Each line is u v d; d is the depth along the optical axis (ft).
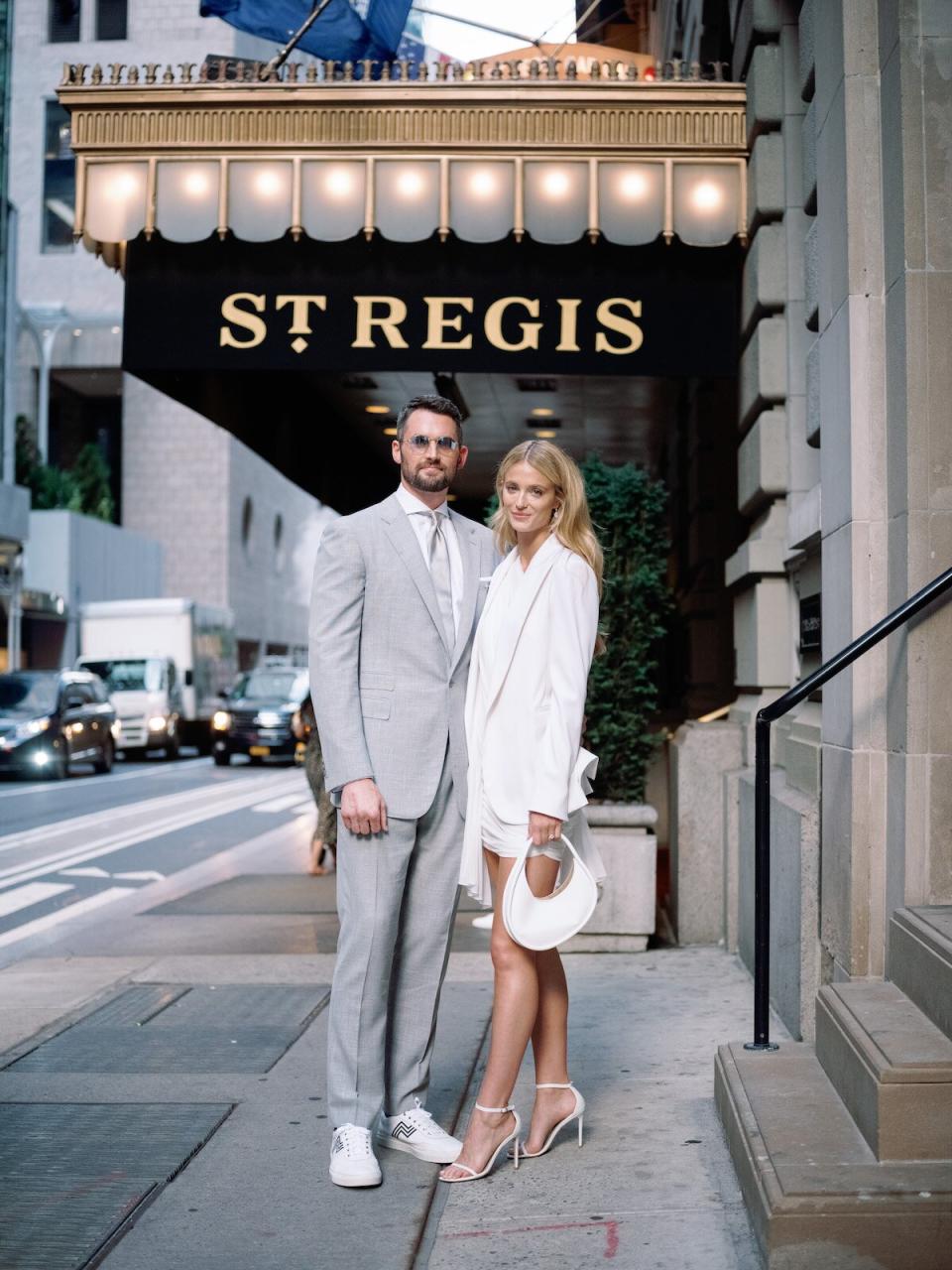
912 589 13.93
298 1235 10.74
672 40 39.42
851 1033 11.56
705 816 23.73
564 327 25.64
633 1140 12.90
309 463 41.01
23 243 187.73
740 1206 11.16
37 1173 12.14
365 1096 12.20
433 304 25.91
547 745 11.67
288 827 48.85
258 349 26.08
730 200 24.44
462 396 40.11
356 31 27.58
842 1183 9.82
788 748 19.75
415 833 12.51
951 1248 9.49
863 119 15.23
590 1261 10.16
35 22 181.16
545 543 12.21
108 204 25.40
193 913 28.96
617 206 24.72
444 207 24.85
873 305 15.03
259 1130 13.42
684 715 36.94
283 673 96.58
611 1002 18.92
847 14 15.33
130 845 43.39
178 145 25.32
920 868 13.70
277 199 25.23
